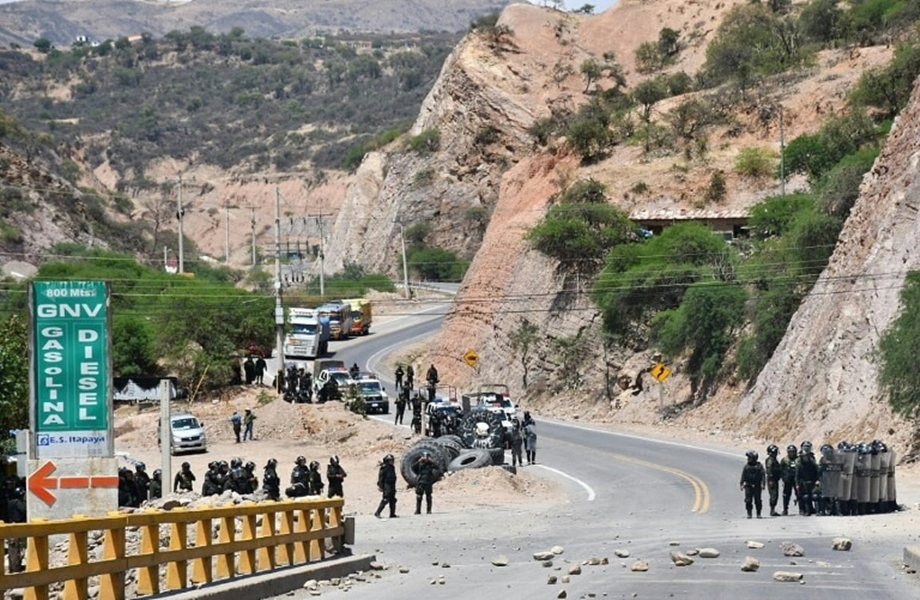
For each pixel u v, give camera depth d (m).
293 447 64.12
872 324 55.12
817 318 61.03
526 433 54.25
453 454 50.62
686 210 94.62
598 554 27.84
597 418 77.88
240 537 25.33
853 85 104.94
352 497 45.06
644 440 61.88
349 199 193.75
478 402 70.88
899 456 46.84
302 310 105.31
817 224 70.75
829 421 54.22
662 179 99.50
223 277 168.75
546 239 92.44
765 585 22.70
